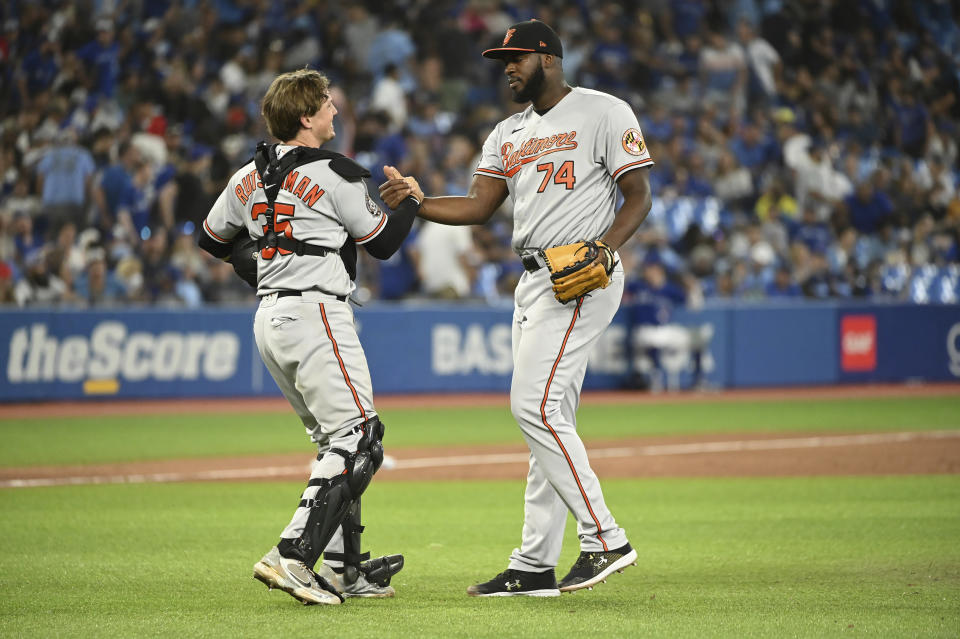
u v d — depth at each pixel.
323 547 14.68
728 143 66.25
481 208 16.73
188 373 48.53
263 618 14.08
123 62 60.41
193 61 62.25
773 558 18.47
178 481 27.84
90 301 48.88
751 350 54.91
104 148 53.78
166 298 50.19
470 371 51.91
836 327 56.50
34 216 51.72
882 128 74.44
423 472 29.69
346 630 13.40
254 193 15.25
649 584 16.47
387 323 50.56
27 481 27.73
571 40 70.00
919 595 15.56
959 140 76.69
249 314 49.44
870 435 37.25
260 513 23.11
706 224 61.91
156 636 13.12
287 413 44.34
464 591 16.00
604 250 15.05
